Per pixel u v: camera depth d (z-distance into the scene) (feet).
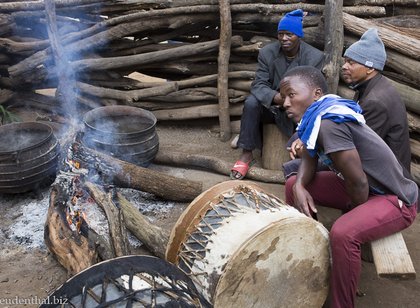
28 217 12.21
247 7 16.28
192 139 17.49
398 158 10.09
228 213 7.98
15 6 19.12
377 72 10.00
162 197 13.01
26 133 13.80
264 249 7.40
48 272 10.30
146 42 18.12
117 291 6.29
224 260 7.26
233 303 7.42
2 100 19.69
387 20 15.10
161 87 17.15
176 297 6.47
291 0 16.38
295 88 8.32
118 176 12.30
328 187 9.46
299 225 7.64
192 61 17.80
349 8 15.39
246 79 17.11
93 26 18.17
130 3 17.93
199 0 16.96
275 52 14.43
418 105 13.16
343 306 8.08
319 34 15.33
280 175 14.28
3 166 12.19
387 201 8.10
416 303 9.49
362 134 7.87
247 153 14.64
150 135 13.79
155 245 10.46
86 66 18.13
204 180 14.53
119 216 10.06
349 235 7.75
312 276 8.11
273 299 7.79
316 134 7.64
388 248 7.99
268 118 14.55
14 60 20.12
